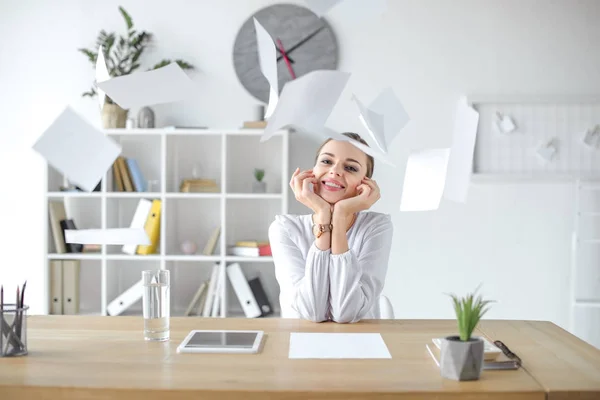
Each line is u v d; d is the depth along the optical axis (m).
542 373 1.34
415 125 4.04
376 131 1.02
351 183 2.00
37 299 4.12
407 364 1.39
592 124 4.02
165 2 4.07
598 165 4.02
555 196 4.05
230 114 4.07
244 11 4.06
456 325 1.82
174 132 3.76
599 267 4.05
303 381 1.26
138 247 3.84
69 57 4.10
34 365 1.38
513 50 4.04
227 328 1.77
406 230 4.05
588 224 4.05
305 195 1.94
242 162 4.09
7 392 1.23
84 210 4.08
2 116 4.12
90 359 1.43
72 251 3.85
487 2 4.05
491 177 4.01
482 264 4.05
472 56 4.05
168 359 1.43
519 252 4.05
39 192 4.11
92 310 4.03
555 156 4.02
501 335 1.73
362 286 1.92
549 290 4.05
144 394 1.21
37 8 4.10
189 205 4.09
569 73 4.04
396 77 4.05
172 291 4.05
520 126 4.04
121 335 1.68
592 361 1.44
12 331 1.45
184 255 3.81
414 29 4.05
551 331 1.78
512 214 4.05
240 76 4.05
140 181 3.86
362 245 2.07
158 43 4.08
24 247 4.12
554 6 4.05
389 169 4.04
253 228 4.08
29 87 4.11
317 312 1.86
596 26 4.04
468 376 1.27
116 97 0.88
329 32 4.01
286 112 0.87
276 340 1.62
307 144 4.08
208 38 4.07
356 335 1.68
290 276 2.06
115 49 4.09
